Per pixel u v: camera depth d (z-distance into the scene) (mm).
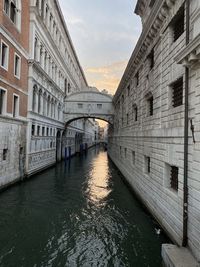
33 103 22203
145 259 8523
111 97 37750
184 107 8594
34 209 13469
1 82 15125
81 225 11461
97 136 132250
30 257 8562
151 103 14531
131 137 20109
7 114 16188
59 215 12719
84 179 22984
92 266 8109
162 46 11500
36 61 20594
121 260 8469
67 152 40094
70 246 9422
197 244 7117
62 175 24625
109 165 35281
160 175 11086
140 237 10164
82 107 37625
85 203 14992
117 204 14922
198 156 7426
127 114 23422
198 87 7574
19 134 18422
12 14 17062
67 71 39094
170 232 9477
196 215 7348
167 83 10672
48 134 27875
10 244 9422
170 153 9852
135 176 17438
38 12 20641
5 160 15992
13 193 16172
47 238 10039
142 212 13383
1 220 11695
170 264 7066
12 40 16453
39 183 19906
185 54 7711
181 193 8547
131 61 18812
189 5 8547
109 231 10781
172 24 10547
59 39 32719
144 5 17953
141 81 16438
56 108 32000
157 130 11805
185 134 8266
